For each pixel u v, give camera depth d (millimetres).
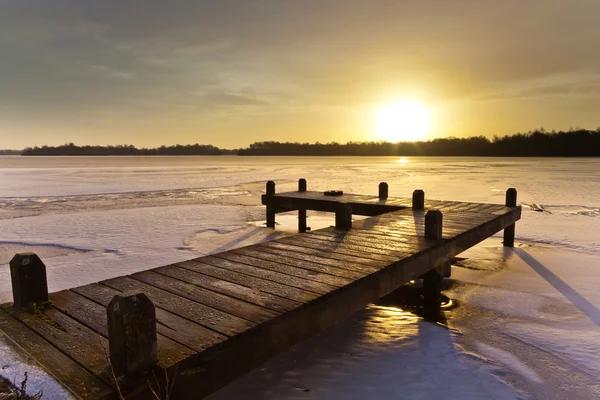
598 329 4457
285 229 10438
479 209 7887
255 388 3289
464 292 5676
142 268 6855
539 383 3375
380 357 3807
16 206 15828
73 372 2002
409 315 4906
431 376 3459
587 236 9422
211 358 2244
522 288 5832
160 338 2336
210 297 3014
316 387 3301
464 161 75000
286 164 70188
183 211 14125
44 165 70750
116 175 38625
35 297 2838
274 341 2633
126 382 1917
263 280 3412
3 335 2404
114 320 1976
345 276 3504
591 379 3443
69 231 10375
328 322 3102
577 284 5980
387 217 6785
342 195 10188
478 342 4160
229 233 9984
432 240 4945
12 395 1774
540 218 12094
